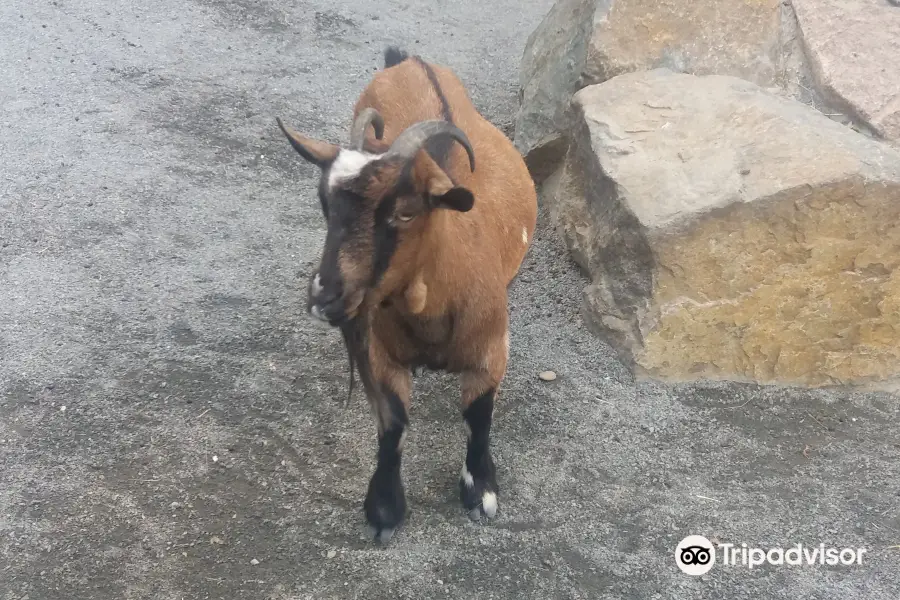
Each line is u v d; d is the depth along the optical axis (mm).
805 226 4523
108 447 4152
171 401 4445
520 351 4961
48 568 3539
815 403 4664
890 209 4473
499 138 4297
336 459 4176
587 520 3910
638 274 4812
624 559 3713
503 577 3619
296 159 6672
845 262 4582
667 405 4609
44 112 6746
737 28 5805
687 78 5559
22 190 5895
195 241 5656
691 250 4594
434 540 3789
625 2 5836
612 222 4953
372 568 3637
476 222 3436
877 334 4691
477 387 3703
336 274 2822
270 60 7996
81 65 7445
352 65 8086
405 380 3672
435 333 3443
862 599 3566
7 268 5227
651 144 5062
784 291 4641
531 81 6750
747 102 5156
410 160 2795
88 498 3873
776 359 4750
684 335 4715
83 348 4719
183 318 5008
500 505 3980
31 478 3949
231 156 6582
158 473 4031
